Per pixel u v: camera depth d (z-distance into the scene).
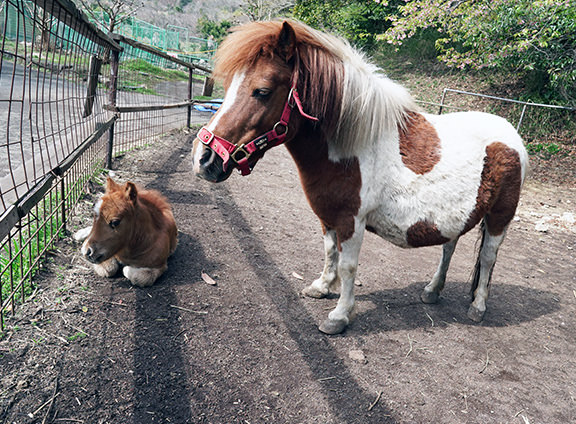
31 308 2.44
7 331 2.22
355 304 2.84
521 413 2.21
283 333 2.65
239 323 2.68
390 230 2.63
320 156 2.38
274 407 2.04
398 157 2.48
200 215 4.42
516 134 2.78
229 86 2.18
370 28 17.61
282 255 3.84
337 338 2.67
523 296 3.69
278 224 4.62
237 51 2.10
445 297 3.46
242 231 4.23
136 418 1.85
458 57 11.12
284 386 2.19
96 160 4.87
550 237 5.56
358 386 2.26
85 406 1.87
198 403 1.99
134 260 2.90
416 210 2.53
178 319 2.63
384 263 4.02
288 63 2.14
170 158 6.38
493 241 2.94
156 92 12.09
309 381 2.25
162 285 3.00
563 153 9.79
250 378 2.21
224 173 2.15
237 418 1.94
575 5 8.43
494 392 2.35
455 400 2.25
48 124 6.57
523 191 7.66
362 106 2.25
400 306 3.19
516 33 9.58
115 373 2.09
